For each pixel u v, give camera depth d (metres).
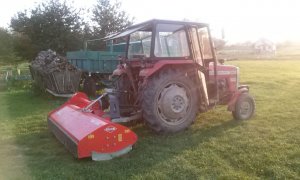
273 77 16.39
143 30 6.63
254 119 7.52
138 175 4.61
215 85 7.27
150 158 5.23
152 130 6.66
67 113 6.53
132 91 6.93
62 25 22.31
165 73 6.43
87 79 13.57
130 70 6.89
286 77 16.31
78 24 22.91
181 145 5.80
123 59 7.24
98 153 5.18
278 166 4.73
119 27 24.55
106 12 24.50
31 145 6.24
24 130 7.29
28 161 5.37
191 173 4.63
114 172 4.74
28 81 16.20
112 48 14.88
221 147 5.61
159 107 6.38
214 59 7.23
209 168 4.77
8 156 5.63
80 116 6.03
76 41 22.56
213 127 6.93
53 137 6.73
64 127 5.94
